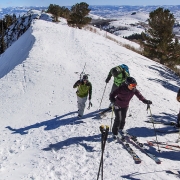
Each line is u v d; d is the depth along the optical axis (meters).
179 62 25.72
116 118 6.75
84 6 39.72
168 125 8.11
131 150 6.21
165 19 25.20
